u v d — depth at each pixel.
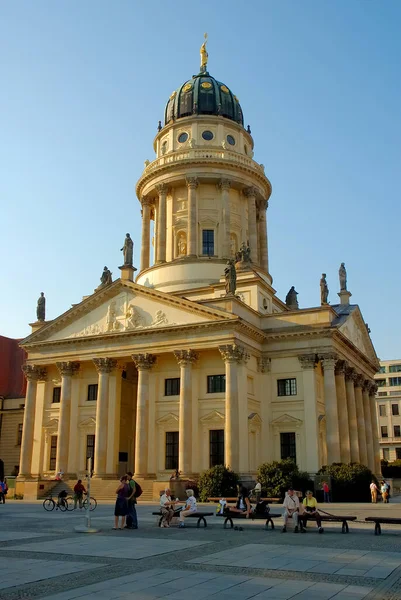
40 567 18.80
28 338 70.69
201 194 82.50
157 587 15.72
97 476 62.59
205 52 96.81
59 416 67.38
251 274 70.88
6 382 88.31
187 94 89.25
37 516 39.06
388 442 145.88
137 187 88.31
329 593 15.00
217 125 86.31
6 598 14.49
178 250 82.00
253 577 17.12
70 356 67.94
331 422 60.62
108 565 19.19
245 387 60.25
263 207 87.75
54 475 67.12
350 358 71.12
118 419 66.00
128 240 69.31
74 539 25.94
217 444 60.56
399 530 29.94
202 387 62.25
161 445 62.81
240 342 60.31
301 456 60.88
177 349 61.84
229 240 79.75
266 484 53.12
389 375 151.00
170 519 31.77
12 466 81.50
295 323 64.44
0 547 23.38
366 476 55.59
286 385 63.84
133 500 30.73
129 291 66.62
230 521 31.47
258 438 62.25
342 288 76.94
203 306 61.19
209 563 19.52
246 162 85.00
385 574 17.58
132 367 71.50
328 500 53.28
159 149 89.81
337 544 24.55
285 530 29.62
